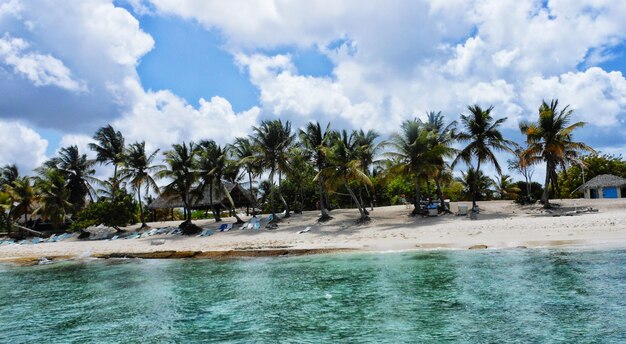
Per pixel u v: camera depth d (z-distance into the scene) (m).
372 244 24.44
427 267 17.17
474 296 12.52
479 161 36.22
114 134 53.25
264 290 15.33
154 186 45.41
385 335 9.86
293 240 29.38
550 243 20.23
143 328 11.59
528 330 9.55
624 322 9.70
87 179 56.69
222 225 38.28
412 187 54.16
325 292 14.38
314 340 9.85
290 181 54.84
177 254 26.84
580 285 12.84
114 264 25.44
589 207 32.72
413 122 34.53
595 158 55.22
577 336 9.02
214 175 41.41
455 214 34.59
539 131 34.41
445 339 9.36
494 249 20.25
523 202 38.50
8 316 13.44
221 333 10.82
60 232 49.44
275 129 37.56
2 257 32.06
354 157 34.56
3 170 62.88
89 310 13.88
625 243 18.94
